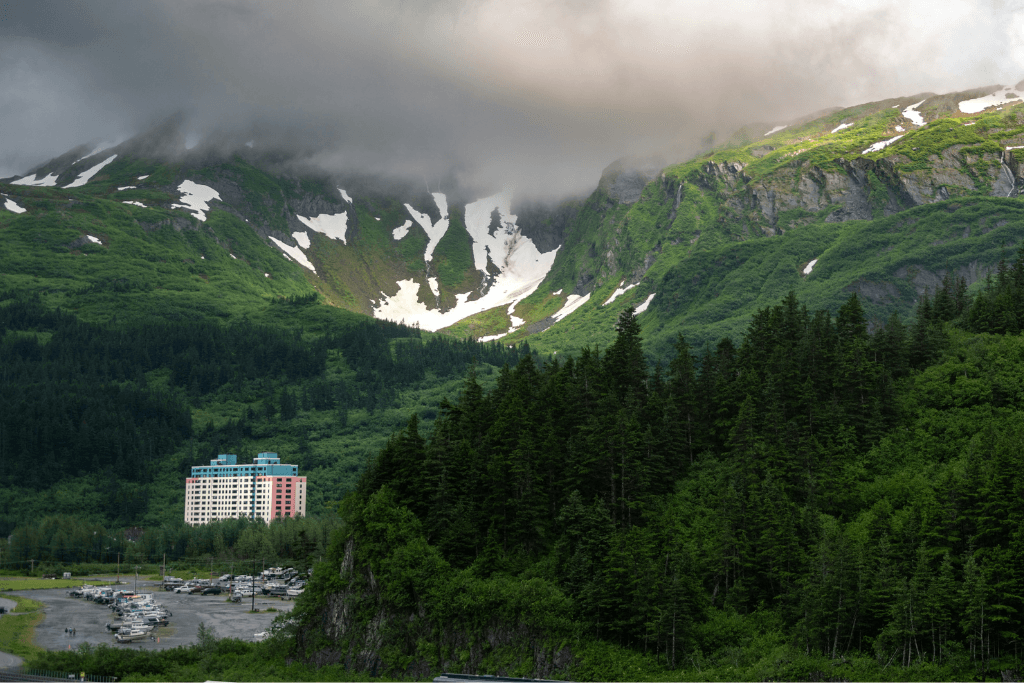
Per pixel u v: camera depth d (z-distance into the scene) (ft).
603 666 367.25
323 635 440.86
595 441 447.42
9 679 422.82
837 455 453.17
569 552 417.90
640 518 435.12
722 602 397.19
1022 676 321.52
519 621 391.04
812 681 337.11
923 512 380.58
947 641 342.03
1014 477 363.97
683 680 351.05
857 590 358.23
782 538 388.57
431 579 416.87
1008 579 340.59
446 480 454.81
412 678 396.98
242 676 424.46
